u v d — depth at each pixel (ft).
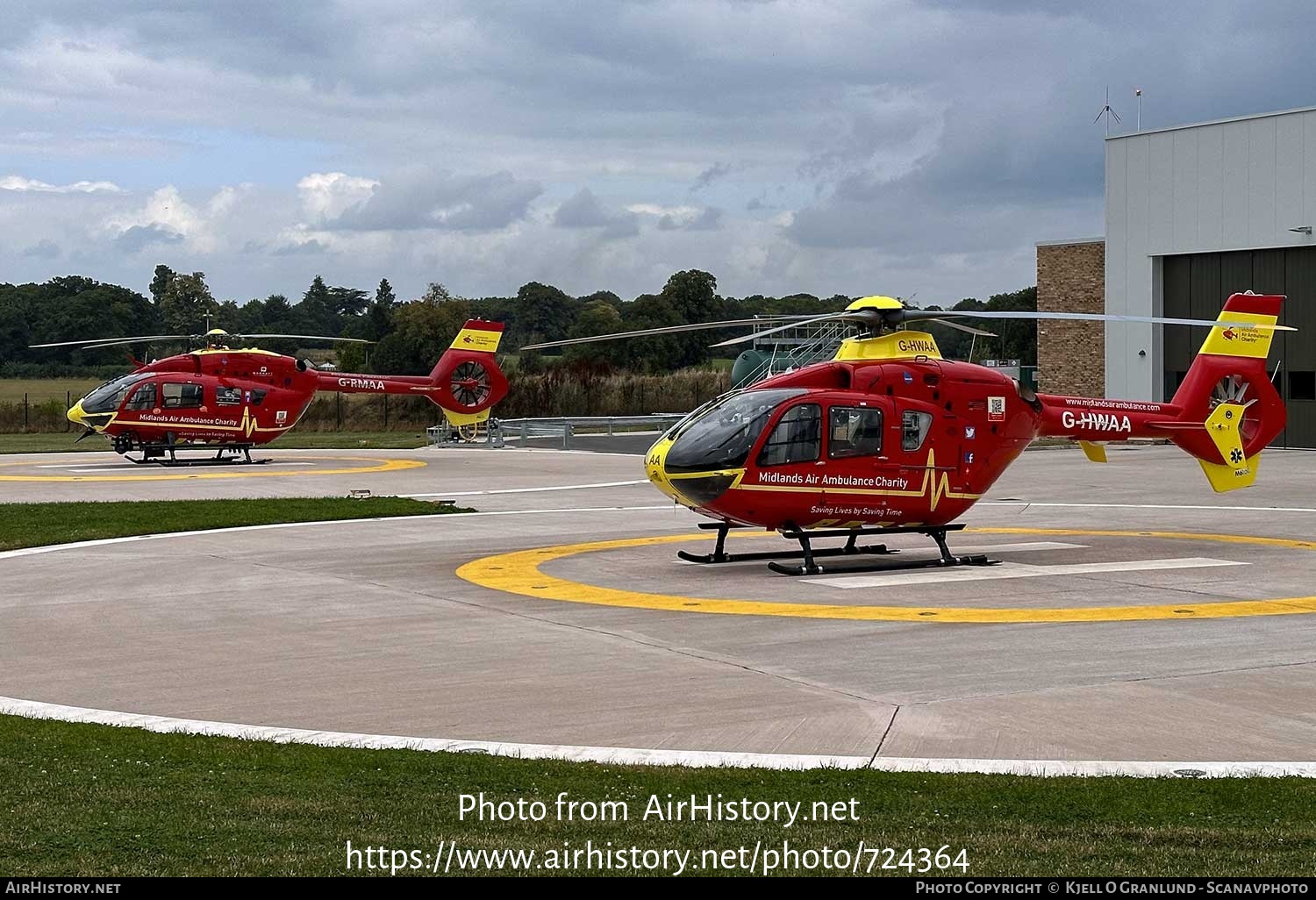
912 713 33.12
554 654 40.81
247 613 48.96
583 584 55.93
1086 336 179.01
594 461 138.21
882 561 62.28
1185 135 159.33
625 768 28.17
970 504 62.28
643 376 247.09
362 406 237.66
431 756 29.04
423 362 334.85
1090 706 33.81
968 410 61.41
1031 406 63.67
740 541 71.05
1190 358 162.30
